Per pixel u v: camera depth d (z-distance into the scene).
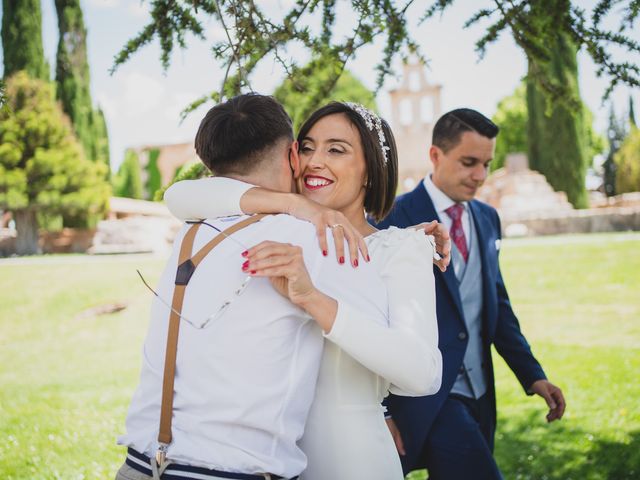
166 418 1.41
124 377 7.18
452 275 2.85
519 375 3.15
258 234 1.49
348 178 1.87
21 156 21.50
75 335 9.64
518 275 12.04
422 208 3.10
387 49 2.92
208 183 1.61
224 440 1.36
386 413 2.68
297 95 3.05
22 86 21.14
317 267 1.47
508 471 4.20
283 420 1.40
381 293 1.53
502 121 42.53
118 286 12.58
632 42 2.81
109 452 4.54
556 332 8.44
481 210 3.19
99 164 23.08
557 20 2.88
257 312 1.41
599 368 6.51
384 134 1.95
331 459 1.60
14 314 10.87
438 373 1.54
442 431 2.68
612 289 10.47
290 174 1.69
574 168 26.98
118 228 22.88
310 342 1.48
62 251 22.88
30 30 25.11
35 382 7.12
